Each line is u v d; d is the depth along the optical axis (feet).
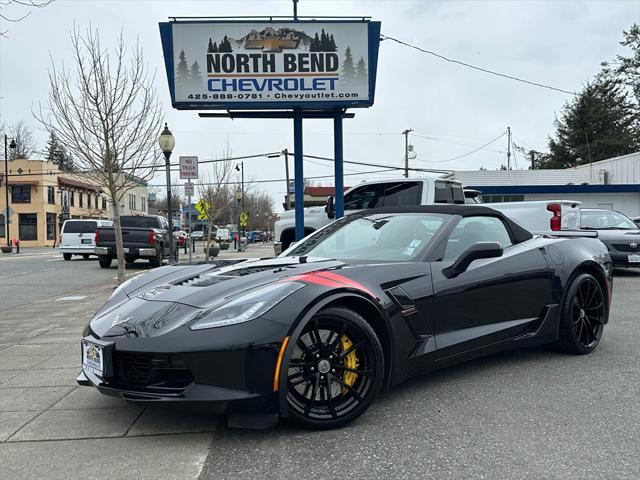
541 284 14.78
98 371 10.23
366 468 8.77
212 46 33.35
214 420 10.88
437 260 12.73
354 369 10.54
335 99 33.86
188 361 9.37
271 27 33.45
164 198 316.60
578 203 29.01
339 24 33.68
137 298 11.55
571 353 15.81
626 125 158.30
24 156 221.66
